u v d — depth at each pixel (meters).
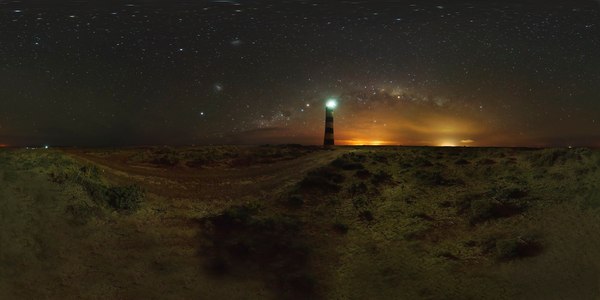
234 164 18.16
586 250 8.18
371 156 18.81
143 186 13.48
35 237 8.23
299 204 12.78
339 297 7.78
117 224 9.84
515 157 16.72
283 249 9.45
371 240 10.27
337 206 12.74
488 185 13.48
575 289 7.19
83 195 10.52
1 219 8.39
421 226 10.88
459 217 11.25
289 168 17.44
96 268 7.86
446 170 15.93
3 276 7.04
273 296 7.72
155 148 21.12
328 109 25.50
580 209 9.87
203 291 7.64
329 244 10.01
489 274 8.12
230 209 11.50
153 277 7.88
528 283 7.62
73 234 8.79
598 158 12.57
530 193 11.78
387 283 8.20
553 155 14.37
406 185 14.52
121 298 7.13
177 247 9.16
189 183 14.67
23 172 10.77
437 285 7.98
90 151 19.19
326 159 18.64
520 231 9.59
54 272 7.49
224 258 8.84
